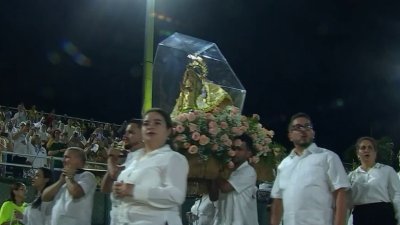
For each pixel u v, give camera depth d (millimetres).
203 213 7223
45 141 15531
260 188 9859
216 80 7863
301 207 5426
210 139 6473
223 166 6570
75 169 6258
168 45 8047
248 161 6934
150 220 4488
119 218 4633
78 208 6219
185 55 7824
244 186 6555
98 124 19250
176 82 7812
